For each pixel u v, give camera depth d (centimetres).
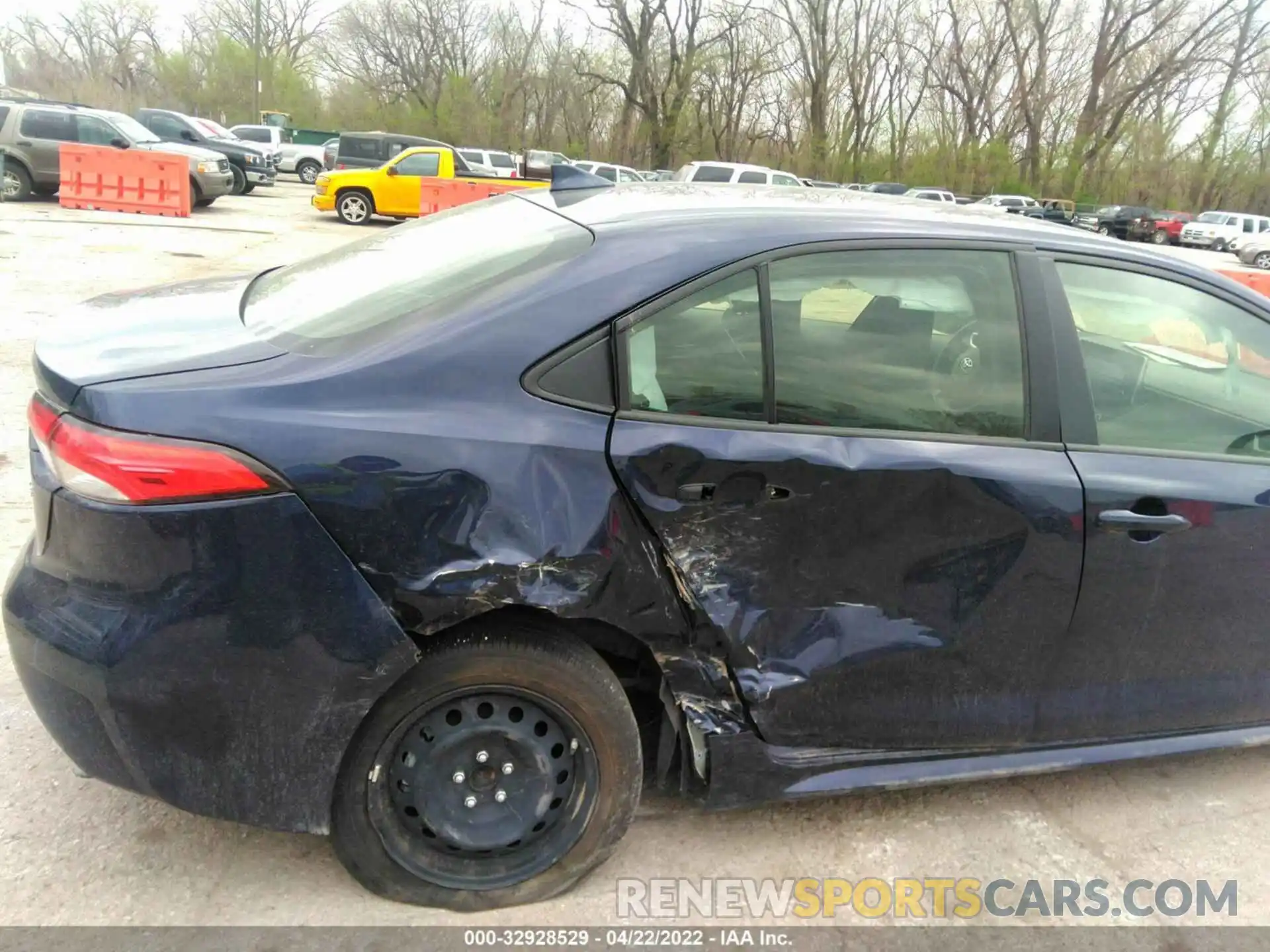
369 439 189
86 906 214
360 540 188
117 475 181
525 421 199
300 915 215
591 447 201
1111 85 4819
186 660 187
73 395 188
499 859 219
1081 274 252
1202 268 272
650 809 260
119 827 239
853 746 238
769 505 213
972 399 234
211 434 183
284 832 203
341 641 190
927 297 235
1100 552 238
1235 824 274
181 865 228
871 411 226
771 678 222
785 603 220
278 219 1862
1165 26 4628
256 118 5191
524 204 276
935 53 5119
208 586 185
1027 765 251
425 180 1912
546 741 215
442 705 205
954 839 259
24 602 196
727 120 4956
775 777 230
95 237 1314
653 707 254
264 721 193
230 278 294
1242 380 271
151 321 229
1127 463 243
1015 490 228
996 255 243
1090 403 245
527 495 196
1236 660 264
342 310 223
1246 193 4934
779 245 224
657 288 212
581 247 222
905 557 225
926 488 222
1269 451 268
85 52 6688
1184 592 249
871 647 228
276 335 216
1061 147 5031
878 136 5291
